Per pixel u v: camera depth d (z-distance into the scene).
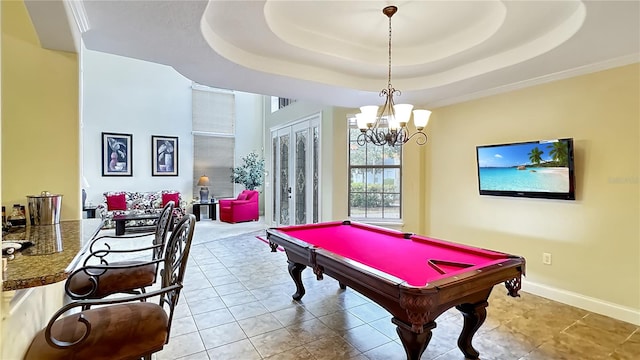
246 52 3.12
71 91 2.49
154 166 8.33
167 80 8.51
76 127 2.52
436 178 4.66
